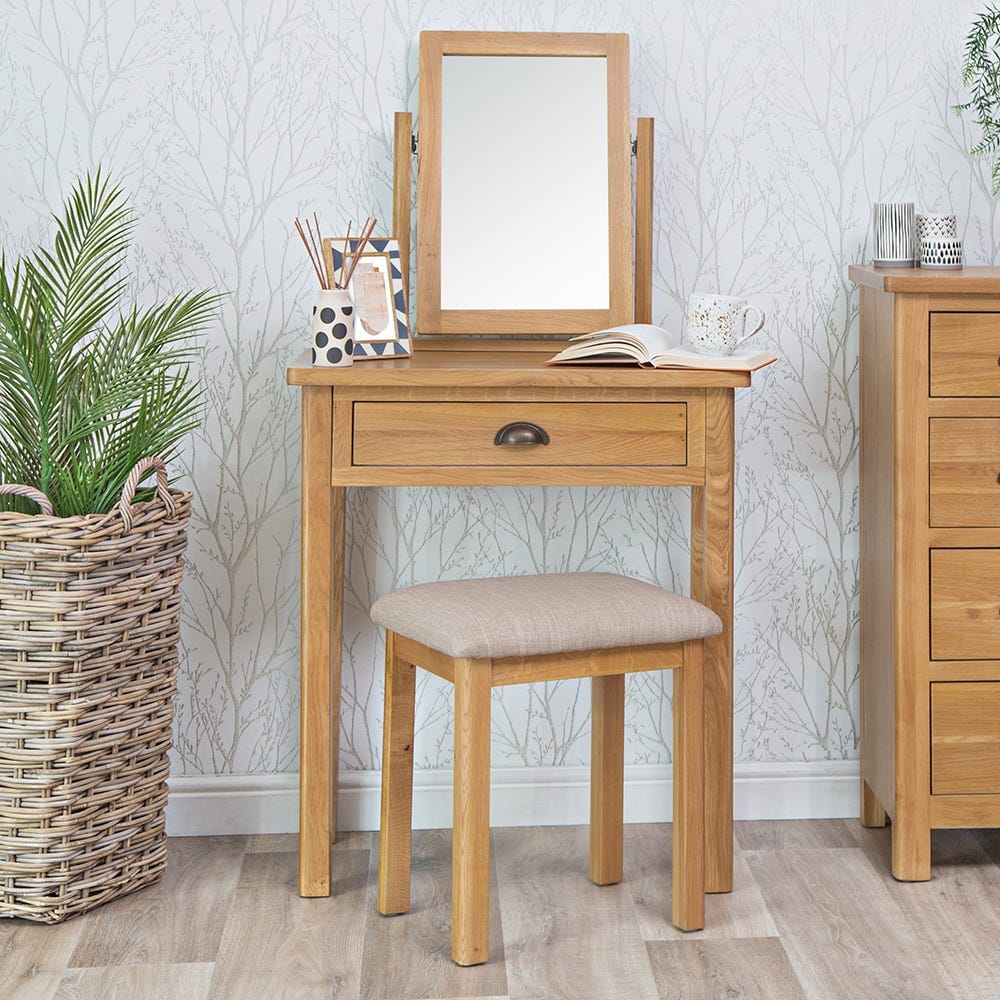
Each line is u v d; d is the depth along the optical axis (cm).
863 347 240
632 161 240
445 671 191
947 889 218
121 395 206
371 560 246
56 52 232
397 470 205
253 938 201
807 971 191
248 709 247
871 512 236
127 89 234
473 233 236
